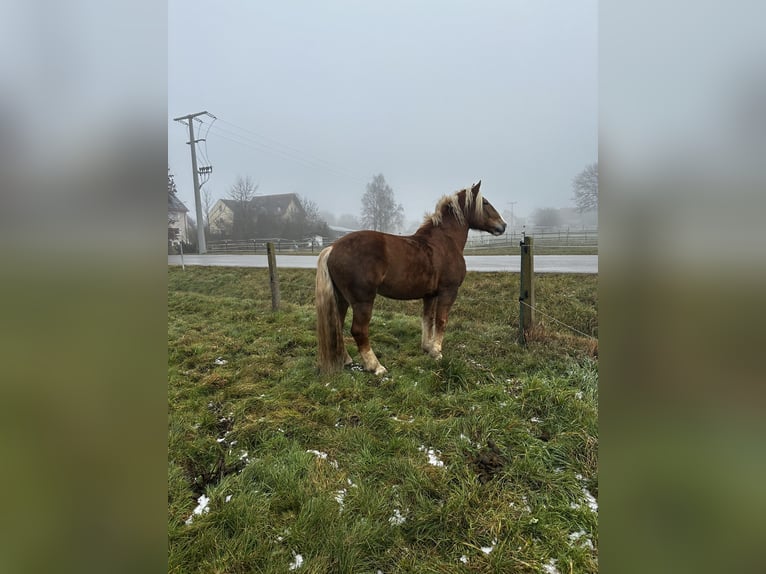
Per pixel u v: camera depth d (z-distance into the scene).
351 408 2.66
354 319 3.28
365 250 3.13
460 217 3.75
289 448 2.19
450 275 3.60
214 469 2.09
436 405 2.68
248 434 2.36
